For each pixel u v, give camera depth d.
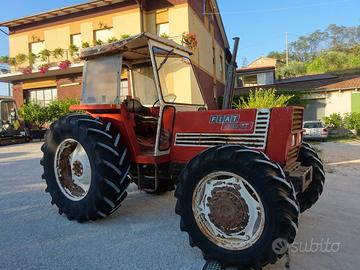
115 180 3.91
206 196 3.06
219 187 3.00
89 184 4.18
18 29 19.66
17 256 3.23
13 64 19.50
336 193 5.65
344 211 4.59
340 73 33.53
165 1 15.69
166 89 4.12
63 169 4.41
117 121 4.16
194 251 3.29
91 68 4.47
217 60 22.33
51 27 18.61
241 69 31.95
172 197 5.16
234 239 2.95
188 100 4.49
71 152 4.40
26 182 6.45
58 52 18.00
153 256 3.19
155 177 4.00
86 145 4.02
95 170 3.91
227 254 2.89
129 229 3.88
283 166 3.17
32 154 10.98
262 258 2.74
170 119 3.96
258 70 31.03
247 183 2.82
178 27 15.37
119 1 16.39
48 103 18.84
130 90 5.18
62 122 4.36
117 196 3.94
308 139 17.00
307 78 31.14
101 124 4.11
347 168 8.20
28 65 19.19
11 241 3.58
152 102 5.00
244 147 2.96
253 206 2.87
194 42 14.55
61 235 3.73
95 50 4.35
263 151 3.25
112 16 16.75
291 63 57.53
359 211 4.59
